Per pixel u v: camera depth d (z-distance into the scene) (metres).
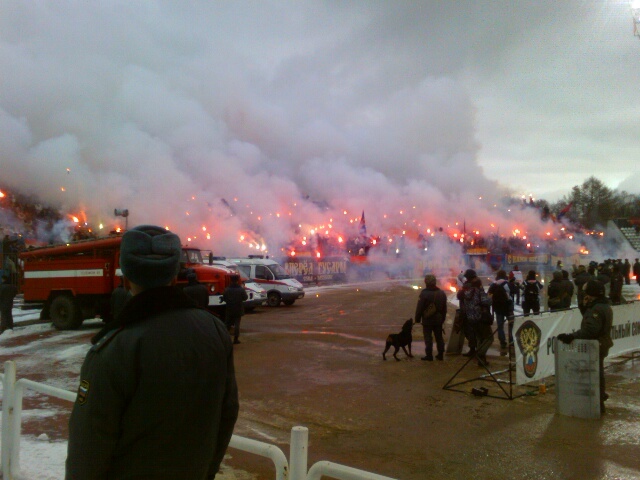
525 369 8.24
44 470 5.06
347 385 9.20
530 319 8.39
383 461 5.66
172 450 1.88
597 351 7.12
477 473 5.32
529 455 5.80
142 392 1.84
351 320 19.11
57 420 7.09
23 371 10.52
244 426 6.93
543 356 8.63
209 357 1.99
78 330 17.05
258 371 10.38
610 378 9.82
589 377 7.14
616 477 5.18
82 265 16.88
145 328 1.91
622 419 7.12
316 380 9.59
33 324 18.58
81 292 16.78
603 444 6.13
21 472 4.94
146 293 1.98
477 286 11.20
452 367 10.72
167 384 1.85
